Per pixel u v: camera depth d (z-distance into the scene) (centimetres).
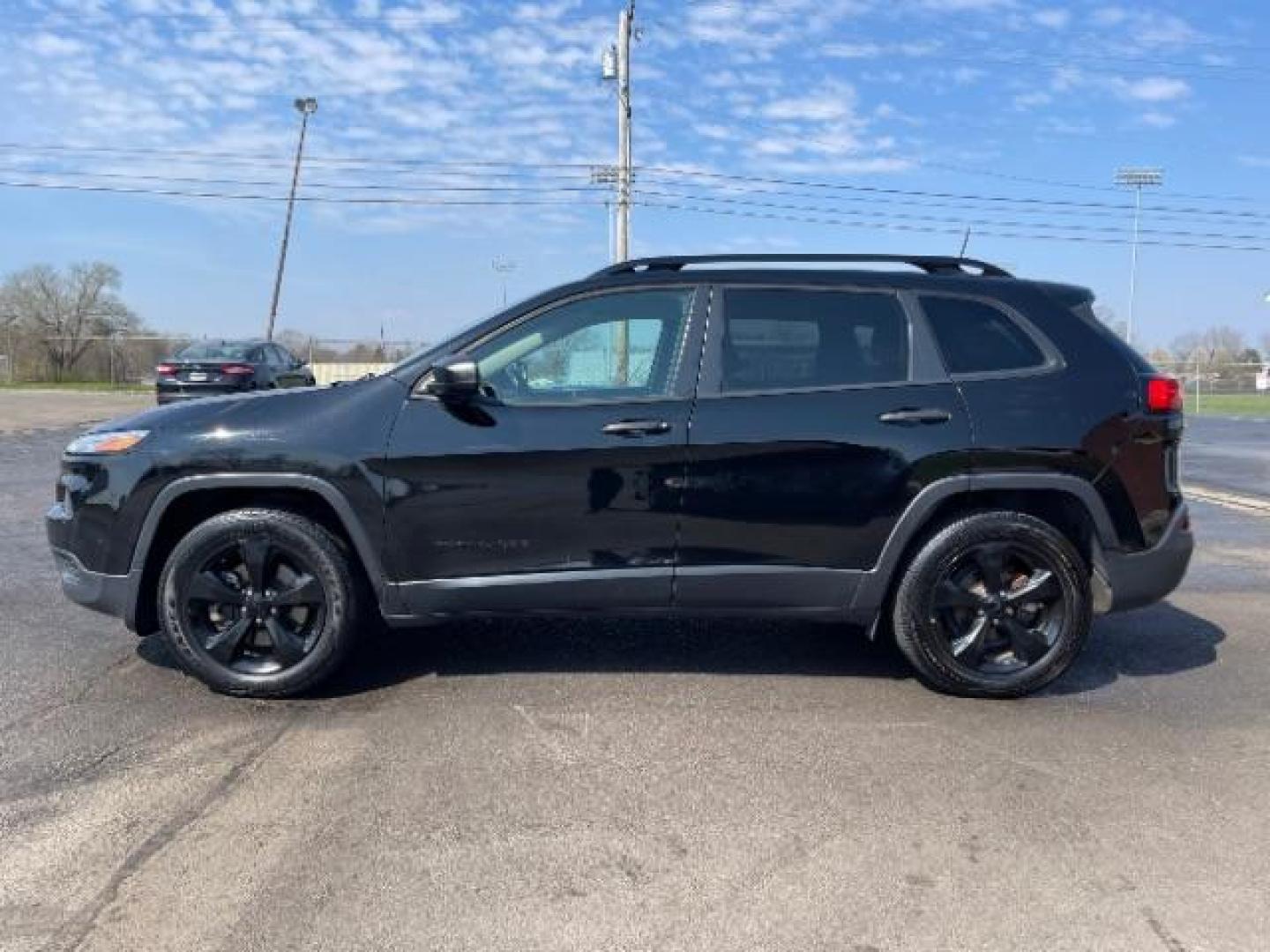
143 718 420
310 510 449
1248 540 851
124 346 4541
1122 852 320
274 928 275
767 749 395
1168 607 621
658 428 432
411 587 437
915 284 458
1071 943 272
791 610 449
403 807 344
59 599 602
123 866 304
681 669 488
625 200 2998
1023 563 454
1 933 271
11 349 4553
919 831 331
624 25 2919
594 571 438
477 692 454
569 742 399
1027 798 356
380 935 273
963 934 276
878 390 444
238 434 432
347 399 439
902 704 446
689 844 322
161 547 452
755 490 436
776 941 272
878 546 442
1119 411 448
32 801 345
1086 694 463
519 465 430
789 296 452
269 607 440
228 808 341
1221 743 407
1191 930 279
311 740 399
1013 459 441
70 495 448
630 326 448
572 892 294
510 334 445
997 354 454
